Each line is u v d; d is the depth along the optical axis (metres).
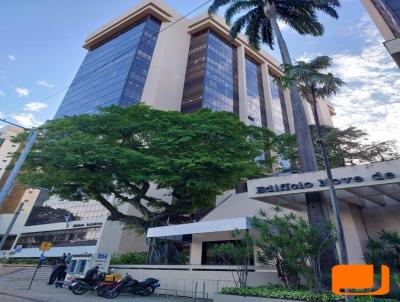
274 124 74.75
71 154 18.55
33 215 50.88
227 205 21.97
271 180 14.74
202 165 19.39
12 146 62.75
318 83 11.90
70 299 11.86
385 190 12.63
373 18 15.22
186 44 72.25
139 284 14.29
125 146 22.61
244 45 79.19
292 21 21.48
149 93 57.19
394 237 12.80
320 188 12.94
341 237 9.09
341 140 30.42
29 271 29.25
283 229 10.37
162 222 23.53
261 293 9.59
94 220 39.12
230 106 64.75
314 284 9.48
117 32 78.50
